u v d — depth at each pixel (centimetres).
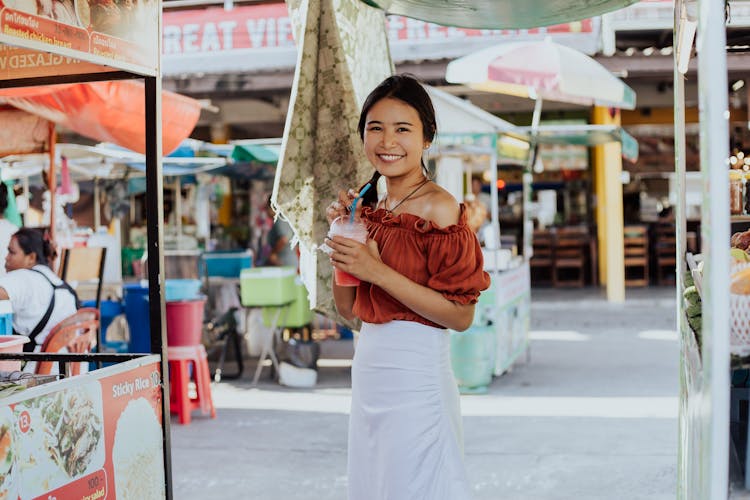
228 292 898
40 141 620
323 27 318
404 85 246
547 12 362
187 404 621
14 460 227
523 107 1489
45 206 661
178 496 453
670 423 587
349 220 236
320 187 328
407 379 240
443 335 247
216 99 1329
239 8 1189
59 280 488
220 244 1291
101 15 282
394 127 244
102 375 272
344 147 326
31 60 325
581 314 1216
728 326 154
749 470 197
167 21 1206
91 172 846
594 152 1672
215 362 892
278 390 742
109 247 923
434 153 744
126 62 295
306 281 334
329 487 466
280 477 486
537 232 1598
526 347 841
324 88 323
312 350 760
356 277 242
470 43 1152
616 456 511
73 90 540
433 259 238
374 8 357
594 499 436
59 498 247
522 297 822
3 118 595
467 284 236
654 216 1731
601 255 1535
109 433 275
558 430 575
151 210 309
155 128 311
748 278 201
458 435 251
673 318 1145
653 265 1630
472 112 735
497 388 723
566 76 746
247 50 1188
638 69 1114
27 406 233
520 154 840
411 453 239
